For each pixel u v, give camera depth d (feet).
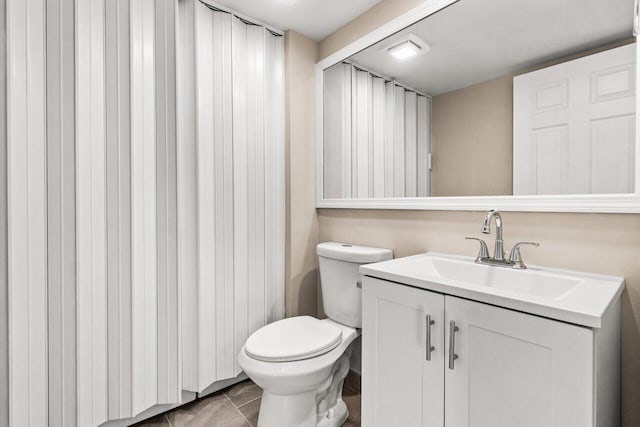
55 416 4.37
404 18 5.54
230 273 6.22
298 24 6.72
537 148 4.18
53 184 4.33
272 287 6.88
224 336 6.14
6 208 3.98
